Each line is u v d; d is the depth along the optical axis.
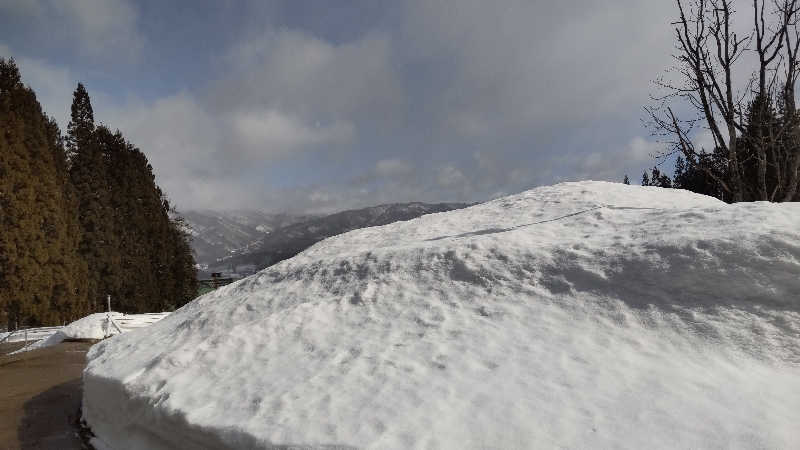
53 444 7.25
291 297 8.73
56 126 27.34
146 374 6.51
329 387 5.03
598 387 4.22
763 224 5.66
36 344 18.19
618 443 3.48
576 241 7.13
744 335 4.63
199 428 4.80
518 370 4.70
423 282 7.44
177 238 39.28
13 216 21.72
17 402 9.61
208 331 8.53
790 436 3.31
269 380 5.55
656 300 5.35
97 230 29.81
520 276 6.69
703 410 3.72
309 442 4.05
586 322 5.38
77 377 11.87
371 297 7.43
